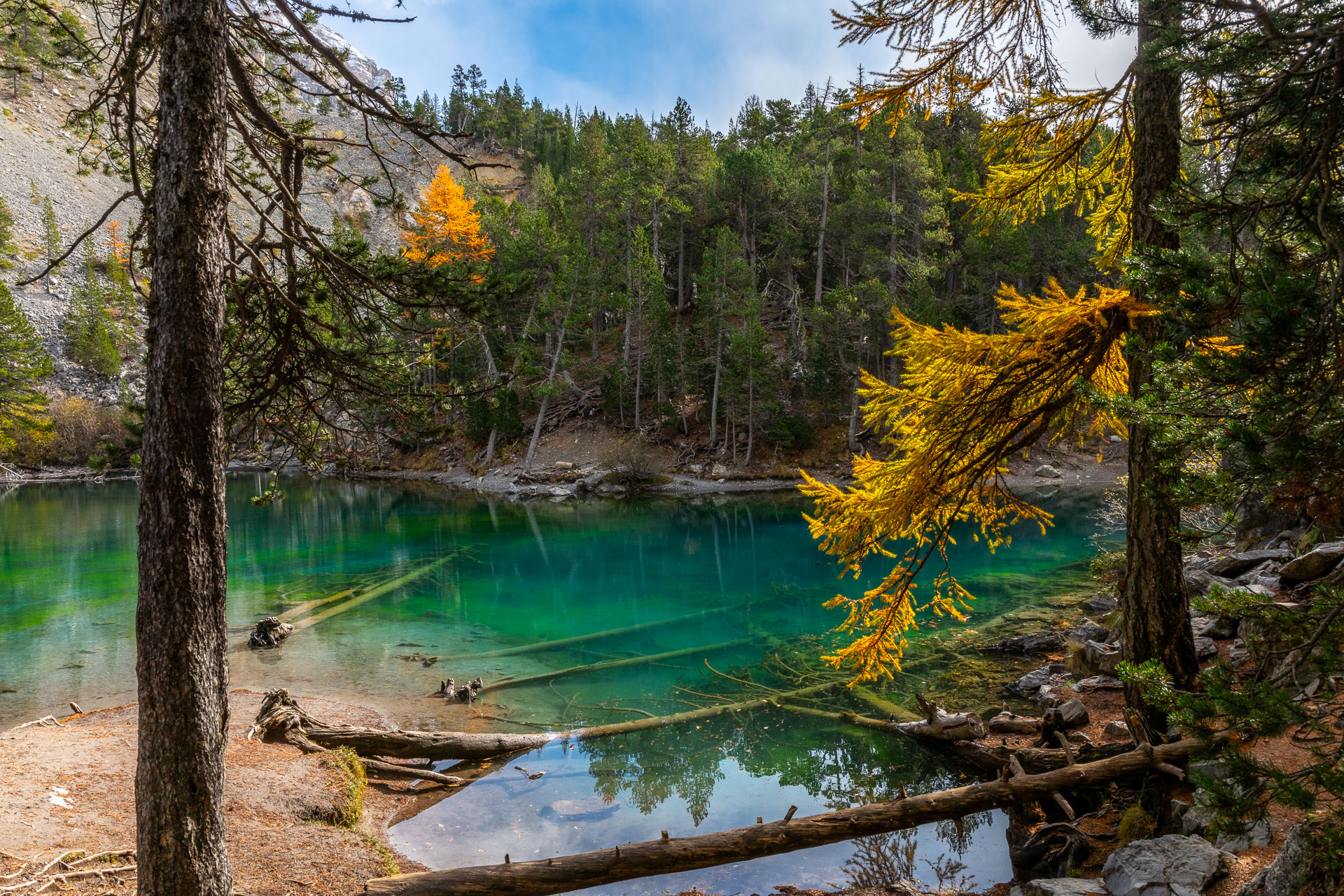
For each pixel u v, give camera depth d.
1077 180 8.32
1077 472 42.50
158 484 4.12
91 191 82.19
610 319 63.09
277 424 7.27
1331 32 3.34
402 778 9.24
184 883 4.14
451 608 18.80
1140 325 6.09
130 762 7.93
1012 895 6.28
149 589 4.13
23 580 21.14
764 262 59.44
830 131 52.34
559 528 32.38
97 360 66.88
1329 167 3.70
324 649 15.13
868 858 7.22
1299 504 3.60
